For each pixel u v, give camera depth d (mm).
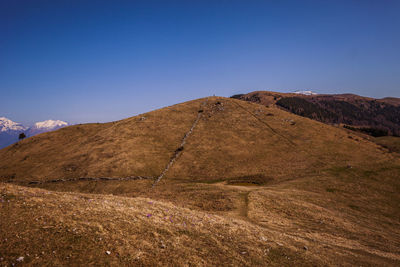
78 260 8938
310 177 52188
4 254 8367
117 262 9375
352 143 76125
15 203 12672
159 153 75188
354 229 25688
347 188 45531
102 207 15000
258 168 62812
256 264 11719
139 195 37312
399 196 43312
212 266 10727
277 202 31438
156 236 12266
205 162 69000
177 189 41094
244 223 19469
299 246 15570
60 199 15375
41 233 10141
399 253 20203
